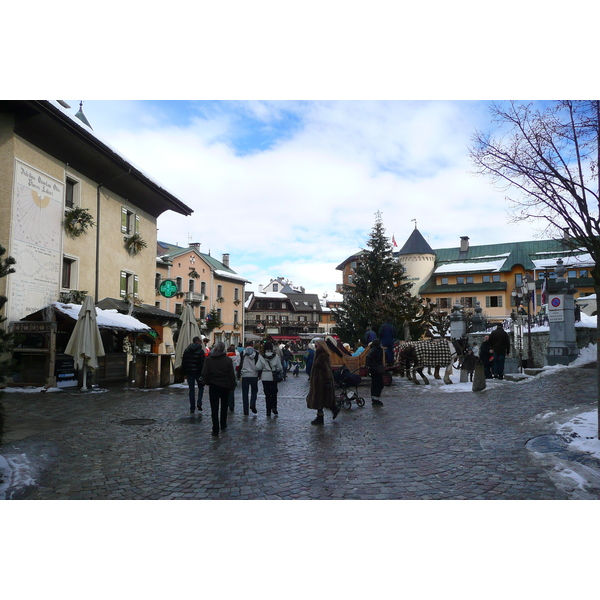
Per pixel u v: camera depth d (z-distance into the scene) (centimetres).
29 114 1834
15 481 593
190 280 5619
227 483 586
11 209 1814
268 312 8400
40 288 1969
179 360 1800
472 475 594
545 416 895
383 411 1110
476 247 7956
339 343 1928
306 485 573
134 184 2636
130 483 590
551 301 1692
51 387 1606
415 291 7625
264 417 1084
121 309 2289
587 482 556
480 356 1661
